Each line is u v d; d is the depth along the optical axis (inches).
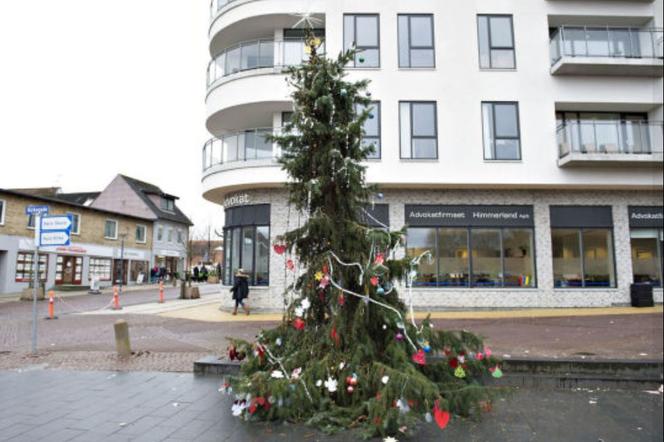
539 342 357.7
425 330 196.7
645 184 616.1
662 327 436.5
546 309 610.5
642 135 606.5
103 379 256.8
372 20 637.9
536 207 633.6
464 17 641.0
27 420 190.2
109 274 1384.1
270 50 629.9
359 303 190.5
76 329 475.2
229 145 630.5
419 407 158.1
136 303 820.0
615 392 230.8
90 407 207.2
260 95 612.4
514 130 625.0
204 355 325.1
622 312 564.4
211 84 668.7
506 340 368.5
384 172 605.6
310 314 206.4
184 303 813.9
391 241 197.0
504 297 615.8
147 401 215.6
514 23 643.5
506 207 631.8
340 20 633.0
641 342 355.3
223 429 178.9
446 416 148.9
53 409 204.2
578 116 675.4
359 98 214.1
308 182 196.4
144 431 177.2
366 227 206.2
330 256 196.4
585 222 636.1
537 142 621.3
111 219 1401.3
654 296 631.2
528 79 633.6
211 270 2007.9
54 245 343.9
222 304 655.8
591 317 524.7
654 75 640.4
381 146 610.9
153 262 1625.2
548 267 623.8
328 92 205.0
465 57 632.4
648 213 641.0
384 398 160.9
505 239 629.3
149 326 491.8
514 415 196.2
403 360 180.1
